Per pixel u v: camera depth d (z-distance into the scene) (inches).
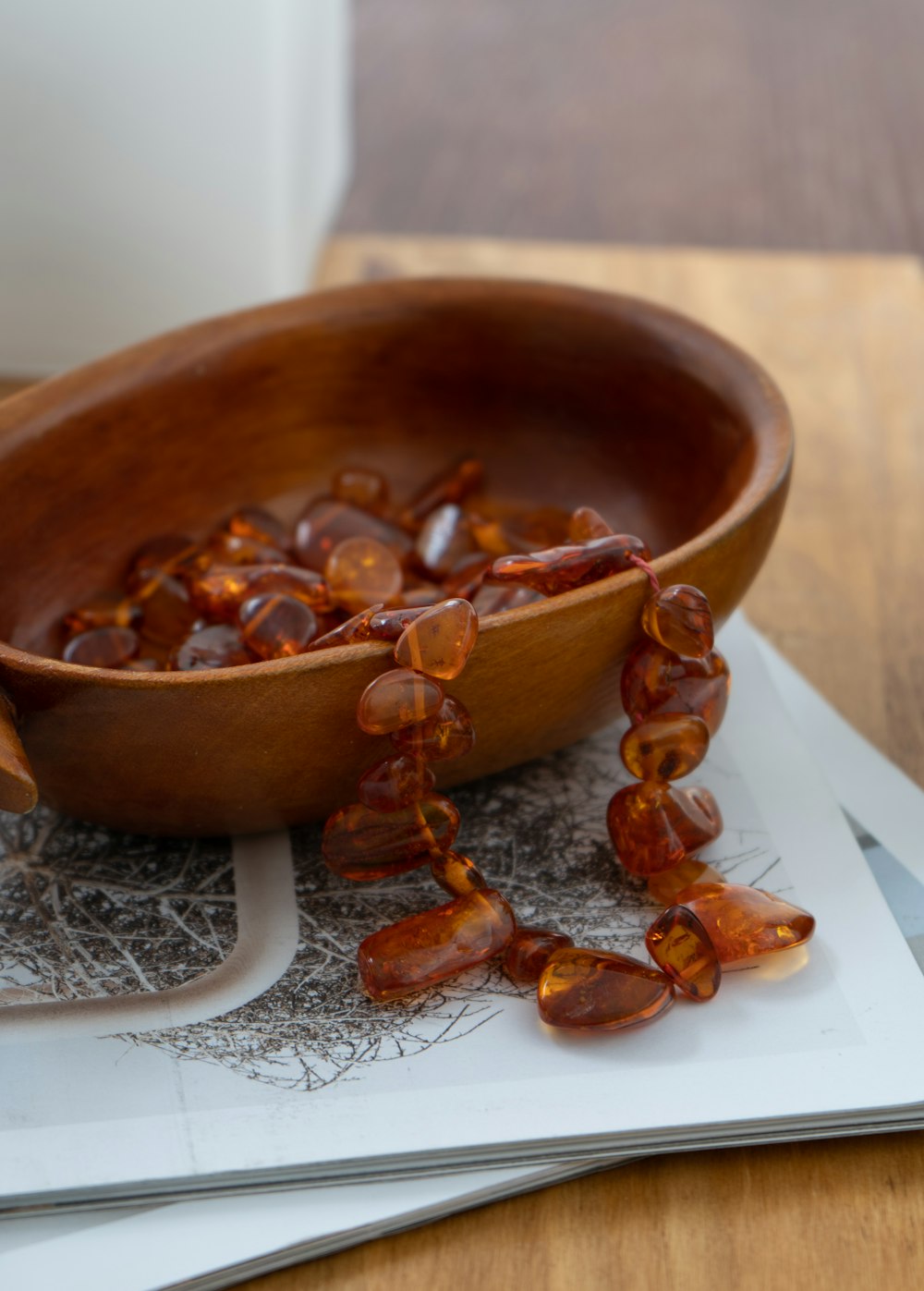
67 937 21.2
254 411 24.9
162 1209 19.3
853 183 46.5
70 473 23.5
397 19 63.7
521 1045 20.2
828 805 22.4
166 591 23.6
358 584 22.7
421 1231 19.4
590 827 22.2
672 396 24.2
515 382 25.3
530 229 42.4
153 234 30.8
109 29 29.0
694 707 21.5
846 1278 19.1
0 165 30.0
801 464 29.1
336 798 21.1
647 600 20.9
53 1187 19.1
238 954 21.0
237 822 21.3
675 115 52.6
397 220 42.5
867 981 20.6
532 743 21.6
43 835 22.1
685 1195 19.6
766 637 25.9
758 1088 19.8
